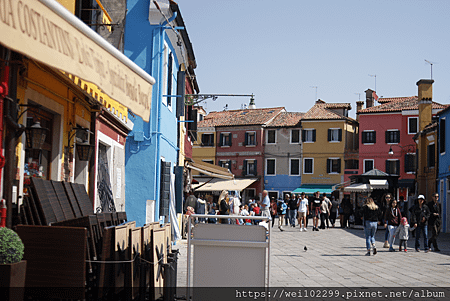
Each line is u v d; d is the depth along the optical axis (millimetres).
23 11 4512
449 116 32312
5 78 6141
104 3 15406
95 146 11258
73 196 7828
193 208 21328
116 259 5855
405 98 63500
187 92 25578
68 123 9492
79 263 5477
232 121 68500
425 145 39906
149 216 15500
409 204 31609
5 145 6285
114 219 8672
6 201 6098
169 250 7957
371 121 59688
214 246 6410
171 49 17766
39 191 6461
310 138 63312
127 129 14953
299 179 63781
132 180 15492
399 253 17453
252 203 30359
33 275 5484
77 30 5359
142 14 15695
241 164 66688
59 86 8867
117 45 15086
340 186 43906
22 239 5527
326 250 17938
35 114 8156
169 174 16297
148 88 7254
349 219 34312
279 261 14008
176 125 19969
